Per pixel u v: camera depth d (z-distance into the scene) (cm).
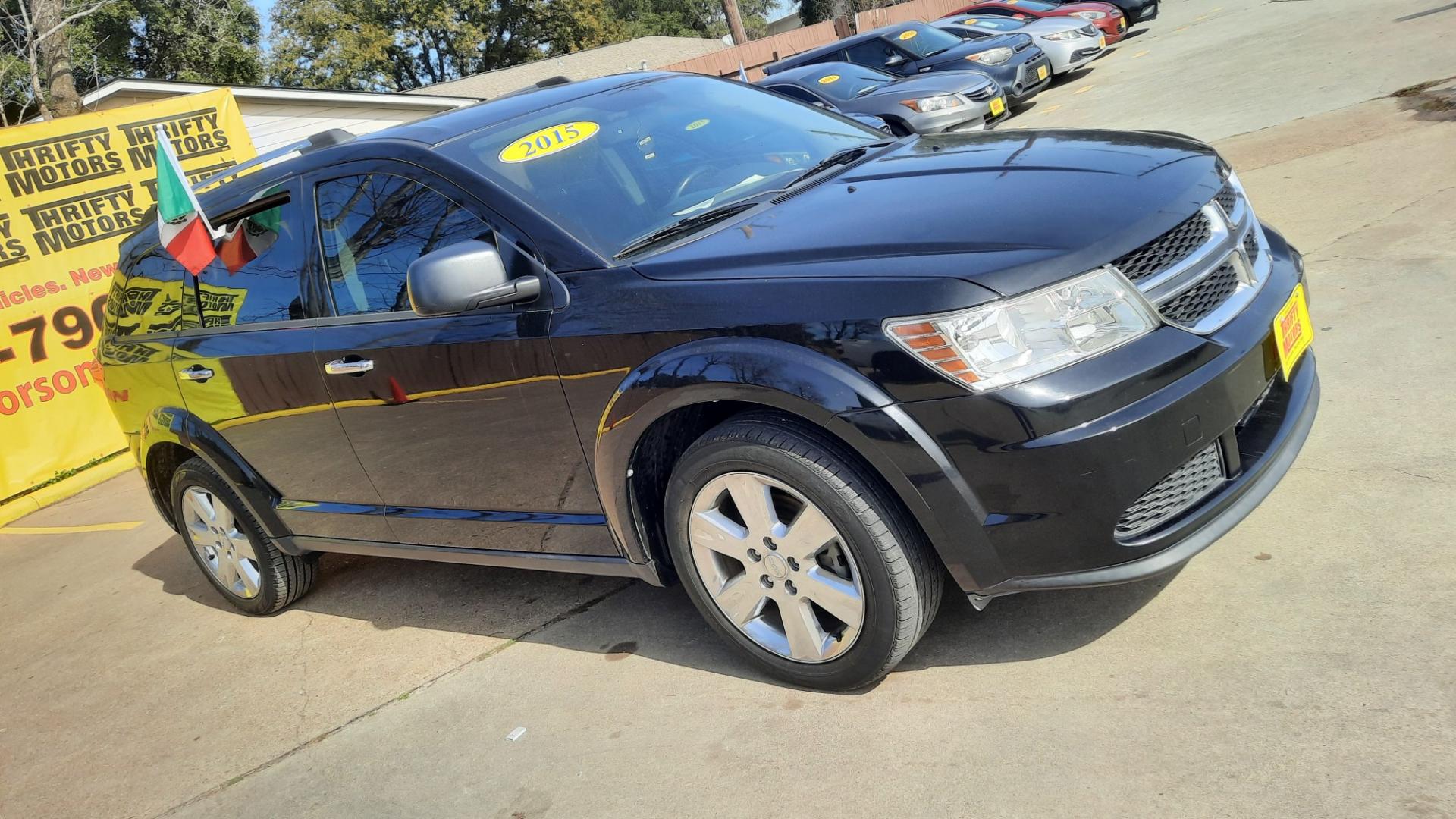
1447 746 212
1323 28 1216
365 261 351
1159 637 272
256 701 384
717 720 291
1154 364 237
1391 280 459
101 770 366
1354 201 574
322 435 380
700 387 264
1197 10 2064
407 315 337
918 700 275
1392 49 955
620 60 4269
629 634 353
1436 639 242
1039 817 223
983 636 295
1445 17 1030
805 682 291
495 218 315
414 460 357
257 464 417
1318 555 287
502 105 377
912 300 238
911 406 240
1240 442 273
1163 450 237
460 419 331
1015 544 244
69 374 833
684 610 358
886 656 270
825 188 317
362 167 356
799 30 2947
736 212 313
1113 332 238
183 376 418
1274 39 1254
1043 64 1437
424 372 331
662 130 358
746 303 260
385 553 397
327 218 364
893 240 259
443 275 283
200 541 476
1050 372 233
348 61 4534
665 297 275
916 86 1194
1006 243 245
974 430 236
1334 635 254
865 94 1205
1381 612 257
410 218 338
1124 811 218
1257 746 226
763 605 294
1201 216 270
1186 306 254
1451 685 228
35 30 1497
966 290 235
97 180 859
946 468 241
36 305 816
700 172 339
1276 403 282
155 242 449
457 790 293
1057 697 260
